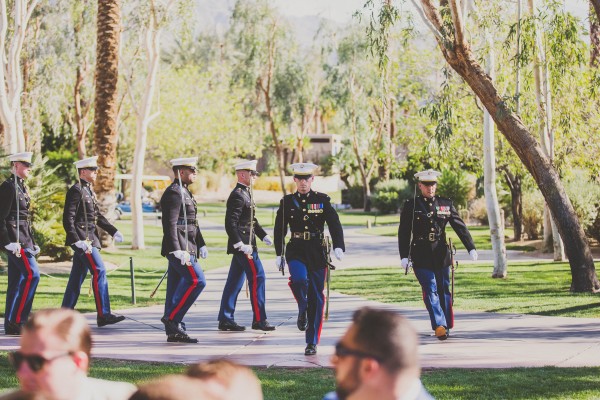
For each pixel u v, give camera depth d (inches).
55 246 1222.9
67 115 2628.0
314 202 542.6
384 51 857.5
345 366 139.4
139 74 2202.3
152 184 3336.6
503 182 2196.1
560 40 937.5
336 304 773.3
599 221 1456.7
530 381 428.8
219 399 122.7
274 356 520.4
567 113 1235.9
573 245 855.7
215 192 3922.2
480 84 826.8
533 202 1733.5
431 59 1811.0
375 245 1766.7
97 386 182.1
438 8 865.5
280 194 4153.5
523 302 775.1
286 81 3073.3
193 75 3622.0
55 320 159.5
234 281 628.4
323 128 5369.1
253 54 2881.4
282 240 550.0
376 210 3176.7
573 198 1424.7
